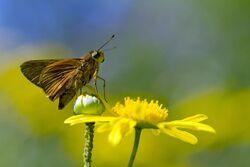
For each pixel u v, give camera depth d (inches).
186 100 20.6
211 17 23.6
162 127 14.4
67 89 15.2
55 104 20.0
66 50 22.0
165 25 24.7
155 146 19.3
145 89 23.3
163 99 21.9
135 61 24.2
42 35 23.8
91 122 14.5
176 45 24.5
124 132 14.3
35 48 21.3
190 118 14.8
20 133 19.9
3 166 19.7
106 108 14.7
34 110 19.9
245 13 23.0
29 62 15.1
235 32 23.2
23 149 19.8
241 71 22.7
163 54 24.4
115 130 14.2
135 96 21.7
